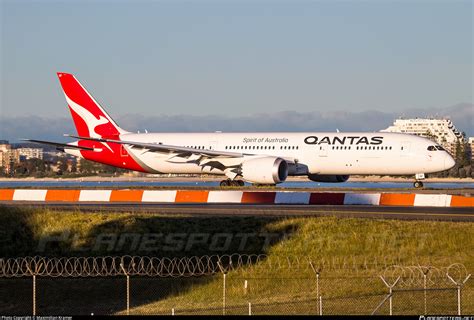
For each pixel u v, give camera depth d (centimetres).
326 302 8275
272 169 18788
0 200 17062
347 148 19688
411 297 8375
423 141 19438
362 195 14800
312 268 9138
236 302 8538
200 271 9819
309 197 14975
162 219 11425
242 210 13438
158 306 8681
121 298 9219
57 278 9925
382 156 19462
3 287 9669
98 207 14288
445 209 13750
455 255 9756
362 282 8919
